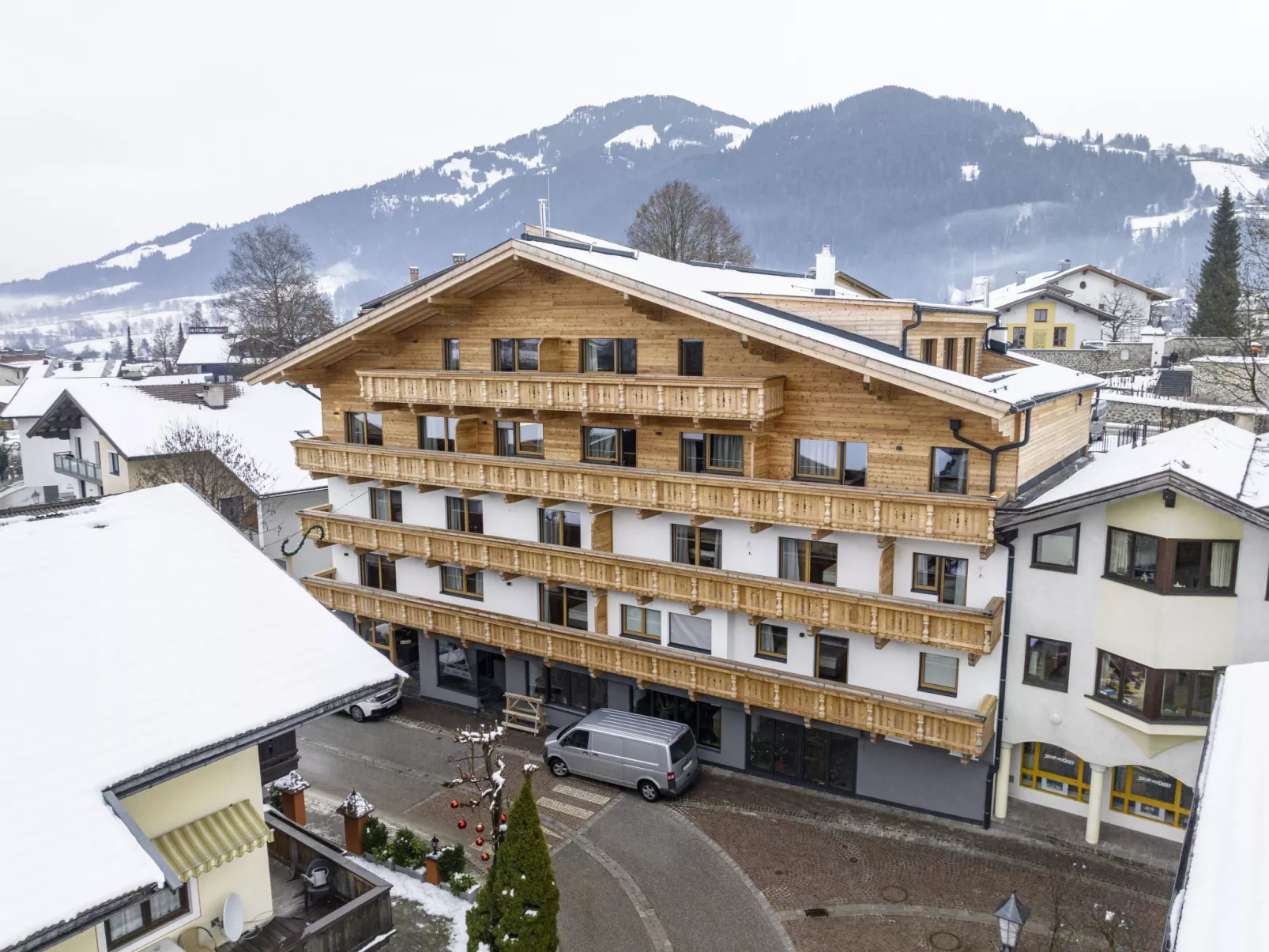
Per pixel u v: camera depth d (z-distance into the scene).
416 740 34.06
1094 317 73.94
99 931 14.42
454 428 34.34
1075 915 22.77
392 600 36.28
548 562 32.12
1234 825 12.93
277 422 55.12
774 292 34.41
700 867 25.53
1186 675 23.19
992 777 26.61
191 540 19.19
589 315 30.78
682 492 28.64
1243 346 41.97
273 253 102.12
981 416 24.77
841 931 22.62
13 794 12.80
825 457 27.66
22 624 15.74
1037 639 25.53
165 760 14.13
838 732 28.30
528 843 18.61
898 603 25.73
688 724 32.16
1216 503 21.09
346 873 17.75
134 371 109.88
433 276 37.28
